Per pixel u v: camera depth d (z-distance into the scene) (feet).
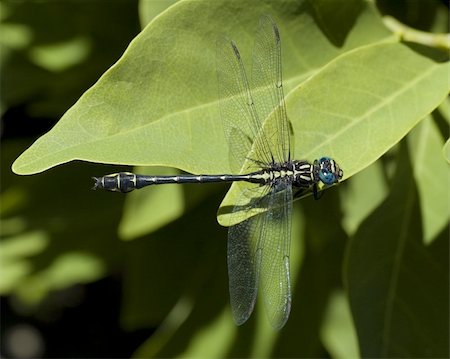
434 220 1.79
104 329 2.29
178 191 1.85
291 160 1.67
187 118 1.67
